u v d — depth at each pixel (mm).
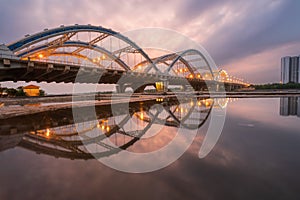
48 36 42938
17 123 10227
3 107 17875
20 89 47906
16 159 4977
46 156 5219
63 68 28875
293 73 152000
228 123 9641
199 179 3738
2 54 21609
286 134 7227
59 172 4145
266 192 3209
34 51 46406
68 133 8047
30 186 3527
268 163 4422
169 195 3195
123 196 3178
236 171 4047
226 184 3512
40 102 24531
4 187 3477
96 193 3279
